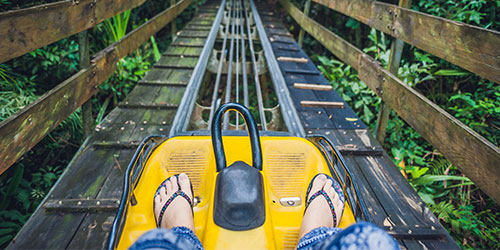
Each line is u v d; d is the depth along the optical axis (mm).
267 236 1036
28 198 2820
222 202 1046
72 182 2043
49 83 3832
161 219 1254
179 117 2807
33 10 1679
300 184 1548
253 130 1335
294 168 1601
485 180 1575
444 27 1961
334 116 3094
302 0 7984
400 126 3957
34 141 1742
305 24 5664
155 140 1840
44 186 3037
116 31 4965
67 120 3322
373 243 686
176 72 3998
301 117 3035
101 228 1727
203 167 1564
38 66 3533
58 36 1942
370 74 2984
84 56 2412
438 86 4141
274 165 1602
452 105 3873
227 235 1024
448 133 1866
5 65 3258
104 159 2301
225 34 6051
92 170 2174
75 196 1919
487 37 1613
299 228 1324
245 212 1026
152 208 1388
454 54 1872
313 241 999
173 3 5926
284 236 1286
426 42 2158
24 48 1622
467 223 2762
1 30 1457
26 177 3102
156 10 7539
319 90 3676
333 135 2758
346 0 3668
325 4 4500
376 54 4762
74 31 2139
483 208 3203
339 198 1370
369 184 2203
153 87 3512
